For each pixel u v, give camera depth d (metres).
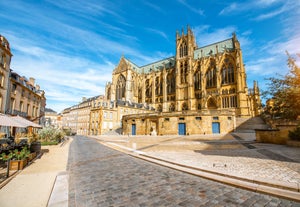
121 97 79.75
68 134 56.59
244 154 11.55
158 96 72.75
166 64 81.56
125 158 11.41
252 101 49.22
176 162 8.99
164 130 36.88
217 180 6.34
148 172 7.74
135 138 29.06
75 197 4.95
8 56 25.70
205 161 9.30
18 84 29.95
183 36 66.81
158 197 4.90
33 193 5.30
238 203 4.46
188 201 4.60
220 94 52.34
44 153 14.06
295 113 14.73
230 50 54.31
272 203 4.46
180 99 61.94
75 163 9.90
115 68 86.62
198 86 61.19
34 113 38.97
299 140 15.20
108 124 55.12
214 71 57.34
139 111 64.25
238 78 49.41
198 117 34.22
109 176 7.12
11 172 7.80
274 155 10.83
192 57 64.00
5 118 10.34
